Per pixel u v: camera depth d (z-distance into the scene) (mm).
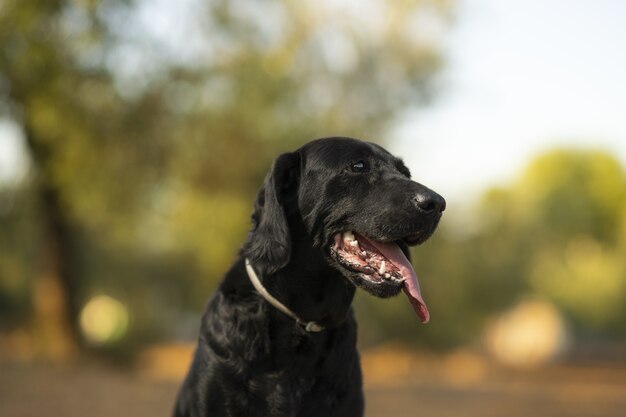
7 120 15672
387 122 22312
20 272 24094
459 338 26328
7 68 14734
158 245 24062
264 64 18031
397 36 22125
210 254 19203
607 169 42312
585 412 13109
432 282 25312
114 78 15688
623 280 35156
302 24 20000
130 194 17062
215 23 16812
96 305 20109
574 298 35125
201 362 4098
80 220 17812
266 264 3988
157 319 25281
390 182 4098
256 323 4012
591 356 29531
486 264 26016
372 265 4035
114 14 15219
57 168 15789
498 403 14141
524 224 28281
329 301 4070
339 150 4176
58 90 15023
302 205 4152
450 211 25094
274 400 3943
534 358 28359
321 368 4039
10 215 19297
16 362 14602
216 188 18109
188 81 16672
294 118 19250
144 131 16578
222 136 17672
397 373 20906
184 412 4188
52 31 15062
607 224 40969
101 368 16328
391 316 25312
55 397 10984
